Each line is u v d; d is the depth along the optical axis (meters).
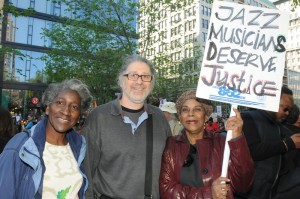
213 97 2.71
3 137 3.29
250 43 2.77
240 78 2.73
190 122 2.71
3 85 25.77
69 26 15.62
